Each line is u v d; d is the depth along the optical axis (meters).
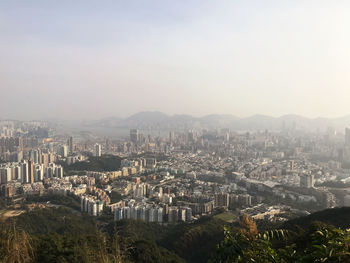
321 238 8.36
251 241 9.12
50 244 25.41
